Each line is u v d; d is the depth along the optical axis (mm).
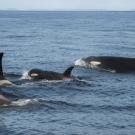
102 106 39062
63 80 49500
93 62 60969
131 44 108000
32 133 30875
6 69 59906
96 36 138875
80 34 148625
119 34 150125
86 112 36812
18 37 129500
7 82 46125
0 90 43531
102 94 44344
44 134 30750
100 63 60469
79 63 62406
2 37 127938
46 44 106688
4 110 36062
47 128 32094
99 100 41469
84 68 60781
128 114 36562
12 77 51094
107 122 34094
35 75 49656
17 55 78438
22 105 37469
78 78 51844
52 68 62781
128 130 32219
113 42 114562
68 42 114188
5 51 85625
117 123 33875
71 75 52125
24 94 42750
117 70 59094
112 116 35812
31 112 35938
